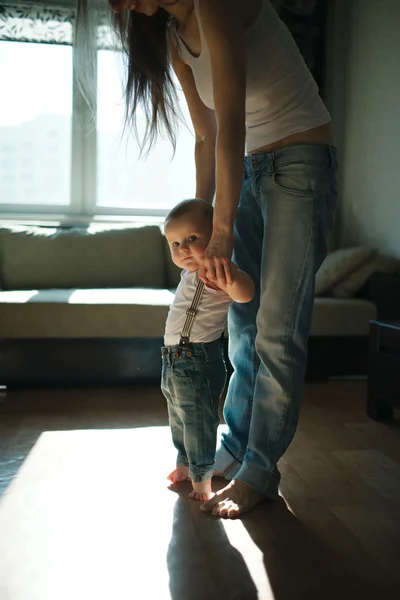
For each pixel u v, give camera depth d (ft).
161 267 12.00
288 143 4.83
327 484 5.57
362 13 12.64
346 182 13.46
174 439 5.39
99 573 3.88
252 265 5.39
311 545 4.33
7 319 8.90
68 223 12.69
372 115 12.24
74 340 9.11
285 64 4.71
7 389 9.16
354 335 10.02
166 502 5.05
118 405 8.30
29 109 12.77
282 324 4.87
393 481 5.68
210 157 5.63
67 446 6.47
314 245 4.83
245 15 4.43
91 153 12.94
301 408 8.38
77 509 4.87
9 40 12.35
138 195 13.39
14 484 5.38
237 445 5.65
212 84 4.73
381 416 7.82
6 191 12.88
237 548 4.26
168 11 4.65
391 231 11.50
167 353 5.03
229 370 9.78
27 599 3.57
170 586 3.74
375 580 3.85
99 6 5.57
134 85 5.36
